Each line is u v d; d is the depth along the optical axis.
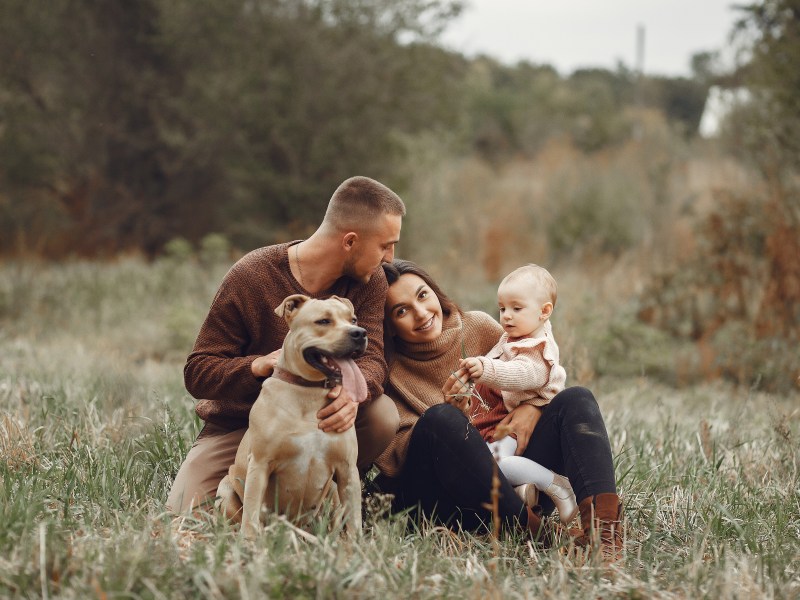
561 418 3.71
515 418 3.84
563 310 9.09
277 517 3.33
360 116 16.47
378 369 3.80
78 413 5.18
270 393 3.49
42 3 16.55
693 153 17.83
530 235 16.00
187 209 17.62
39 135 17.11
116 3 16.92
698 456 4.82
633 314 9.55
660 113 24.61
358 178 3.80
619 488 4.23
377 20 16.83
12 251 16.44
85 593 2.78
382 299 3.97
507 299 3.94
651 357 8.59
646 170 16.28
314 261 3.82
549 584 3.12
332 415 3.48
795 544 3.66
